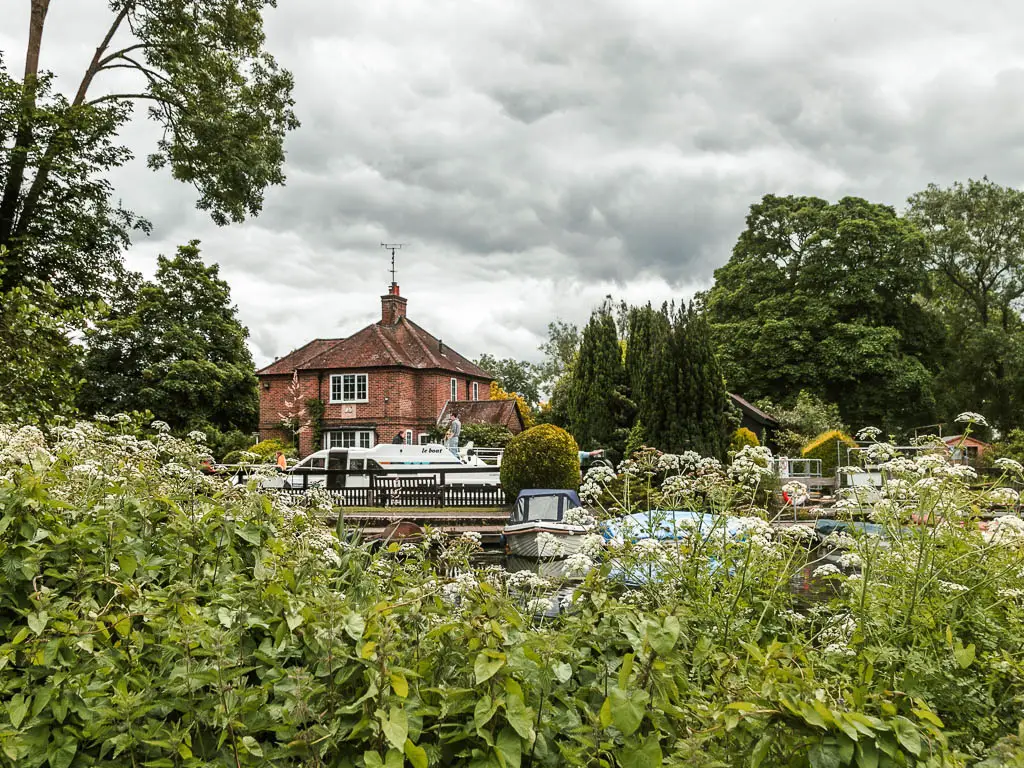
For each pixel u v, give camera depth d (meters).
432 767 2.23
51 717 2.47
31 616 2.58
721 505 4.36
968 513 3.86
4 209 20.80
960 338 44.94
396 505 20.64
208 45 24.59
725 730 2.12
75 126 21.17
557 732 2.44
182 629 2.45
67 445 4.50
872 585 3.42
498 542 14.85
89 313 9.82
